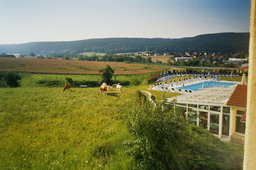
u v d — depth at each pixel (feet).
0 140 40.52
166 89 117.50
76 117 57.47
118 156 27.91
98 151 30.86
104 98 81.25
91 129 47.55
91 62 414.41
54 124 51.55
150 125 21.36
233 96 38.09
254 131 4.89
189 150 22.54
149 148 20.66
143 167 20.74
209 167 20.36
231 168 20.52
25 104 68.80
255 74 4.77
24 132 45.85
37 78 229.45
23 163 29.22
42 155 32.30
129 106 68.90
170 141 20.65
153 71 310.24
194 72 252.62
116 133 42.63
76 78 237.66
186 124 22.67
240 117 35.99
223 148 24.50
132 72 303.48
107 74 215.31
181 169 19.97
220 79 172.96
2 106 65.21
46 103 70.90
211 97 46.21
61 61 399.65
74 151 33.60
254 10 4.72
